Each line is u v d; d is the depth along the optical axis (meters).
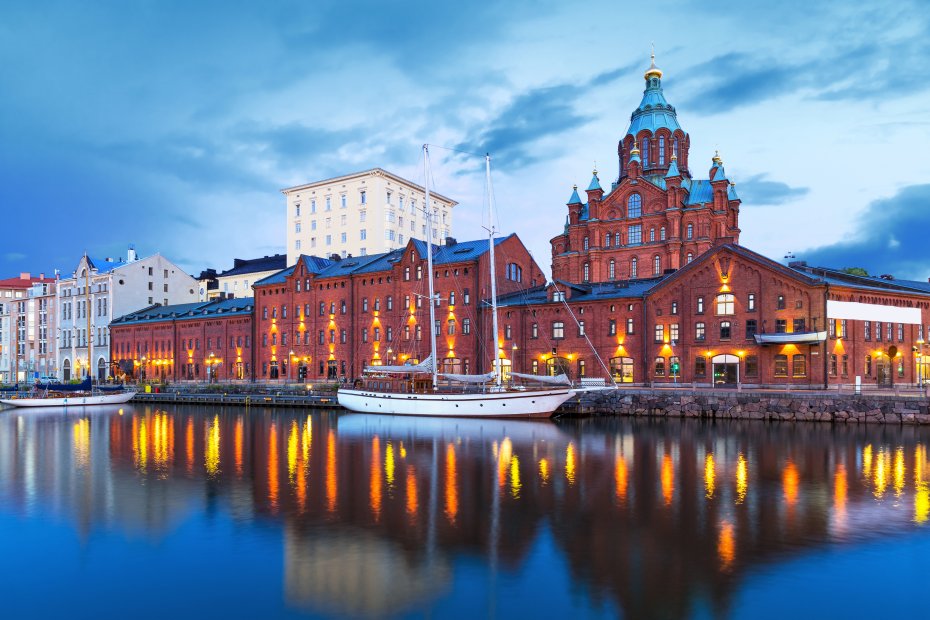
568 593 17.61
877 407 52.97
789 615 16.23
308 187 139.50
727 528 23.28
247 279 146.00
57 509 26.73
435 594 17.64
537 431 51.31
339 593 17.80
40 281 167.50
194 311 117.62
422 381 68.75
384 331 92.50
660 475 32.75
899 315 70.94
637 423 56.53
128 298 133.50
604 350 74.62
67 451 43.59
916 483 30.61
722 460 37.00
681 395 60.19
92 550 21.41
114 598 17.61
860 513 25.23
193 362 114.94
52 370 143.50
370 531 23.19
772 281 65.75
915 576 18.61
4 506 27.33
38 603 17.34
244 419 67.56
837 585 18.03
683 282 71.00
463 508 26.33
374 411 69.69
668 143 97.31
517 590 17.83
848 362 65.31
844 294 65.38
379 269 94.06
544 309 78.88
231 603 17.22
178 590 18.08
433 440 46.59
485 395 62.00
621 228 93.81
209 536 22.77
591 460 37.25
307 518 25.02
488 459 37.91
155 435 52.97
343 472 34.34
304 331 101.00
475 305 84.00
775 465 35.34
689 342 70.19
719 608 16.61
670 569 19.25
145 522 24.66
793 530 22.98
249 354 107.19
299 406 81.25
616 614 16.36
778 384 64.88
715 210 88.81
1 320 156.88
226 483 31.80
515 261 91.81
